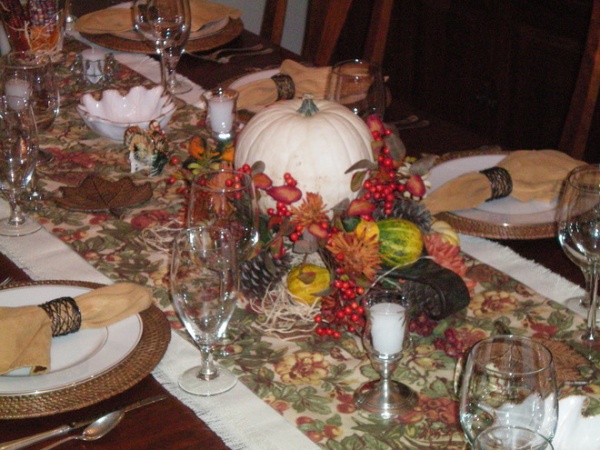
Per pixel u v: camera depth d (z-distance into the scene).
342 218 1.02
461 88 2.91
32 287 1.12
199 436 0.90
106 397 0.92
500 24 2.71
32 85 1.58
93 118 1.57
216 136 1.54
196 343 1.05
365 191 1.07
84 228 1.32
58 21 1.93
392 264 1.03
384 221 1.04
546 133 2.67
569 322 1.10
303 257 1.13
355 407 0.94
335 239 1.00
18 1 1.85
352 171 1.16
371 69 1.47
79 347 1.00
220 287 0.93
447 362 1.02
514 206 1.35
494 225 1.27
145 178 1.48
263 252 1.09
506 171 1.36
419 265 1.07
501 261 1.23
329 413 0.93
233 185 1.07
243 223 1.05
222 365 1.01
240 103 1.63
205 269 0.93
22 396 0.91
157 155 1.47
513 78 2.72
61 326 1.00
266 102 1.65
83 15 2.11
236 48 2.01
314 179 1.14
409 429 0.91
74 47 2.04
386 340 0.92
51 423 0.91
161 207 1.39
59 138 1.63
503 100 2.78
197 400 0.95
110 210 1.37
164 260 1.24
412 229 1.03
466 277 1.19
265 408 0.94
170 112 1.59
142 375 0.96
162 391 0.96
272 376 0.99
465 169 1.48
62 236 1.30
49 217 1.35
